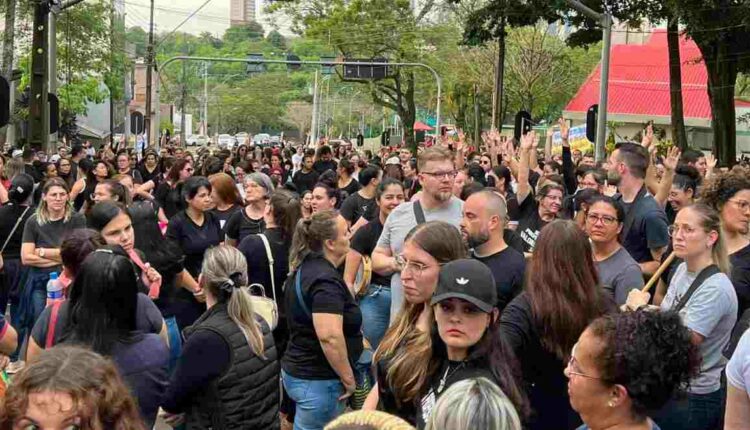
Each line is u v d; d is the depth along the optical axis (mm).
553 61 46344
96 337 4062
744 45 25547
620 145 6852
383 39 43906
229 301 4445
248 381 4402
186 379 4348
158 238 6902
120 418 2977
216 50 85000
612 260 5441
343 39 43938
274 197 6891
